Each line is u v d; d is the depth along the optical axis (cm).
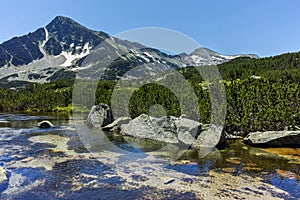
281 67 6184
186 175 1165
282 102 1986
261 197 930
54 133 2334
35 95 6134
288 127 1934
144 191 988
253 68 6053
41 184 1053
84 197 934
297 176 1137
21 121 3347
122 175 1170
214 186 1034
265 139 1706
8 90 7650
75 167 1285
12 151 1616
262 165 1300
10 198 919
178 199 916
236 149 1653
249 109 2075
